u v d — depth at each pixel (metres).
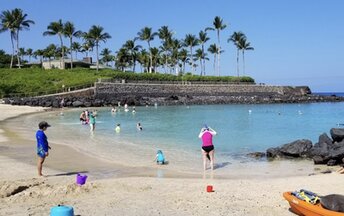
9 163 19.00
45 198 12.48
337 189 13.56
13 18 106.88
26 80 91.56
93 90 83.69
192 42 131.00
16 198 12.36
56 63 125.12
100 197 12.65
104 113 62.88
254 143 29.17
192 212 11.02
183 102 92.25
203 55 135.38
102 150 24.14
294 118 56.38
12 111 60.66
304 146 22.45
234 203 11.93
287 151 22.25
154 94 95.06
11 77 94.25
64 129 37.69
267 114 64.44
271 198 12.52
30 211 10.98
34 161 19.73
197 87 104.62
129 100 83.12
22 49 158.75
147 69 137.75
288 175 17.14
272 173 17.64
